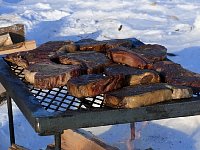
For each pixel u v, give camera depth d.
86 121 1.83
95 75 2.13
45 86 2.11
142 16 7.14
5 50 4.42
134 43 2.89
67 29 6.58
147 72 2.18
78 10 7.64
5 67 2.45
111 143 3.28
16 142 3.34
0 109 3.87
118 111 1.87
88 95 2.00
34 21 6.92
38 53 2.56
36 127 1.76
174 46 5.66
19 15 7.20
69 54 2.53
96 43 2.74
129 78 2.15
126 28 6.53
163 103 1.95
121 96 1.92
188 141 3.32
